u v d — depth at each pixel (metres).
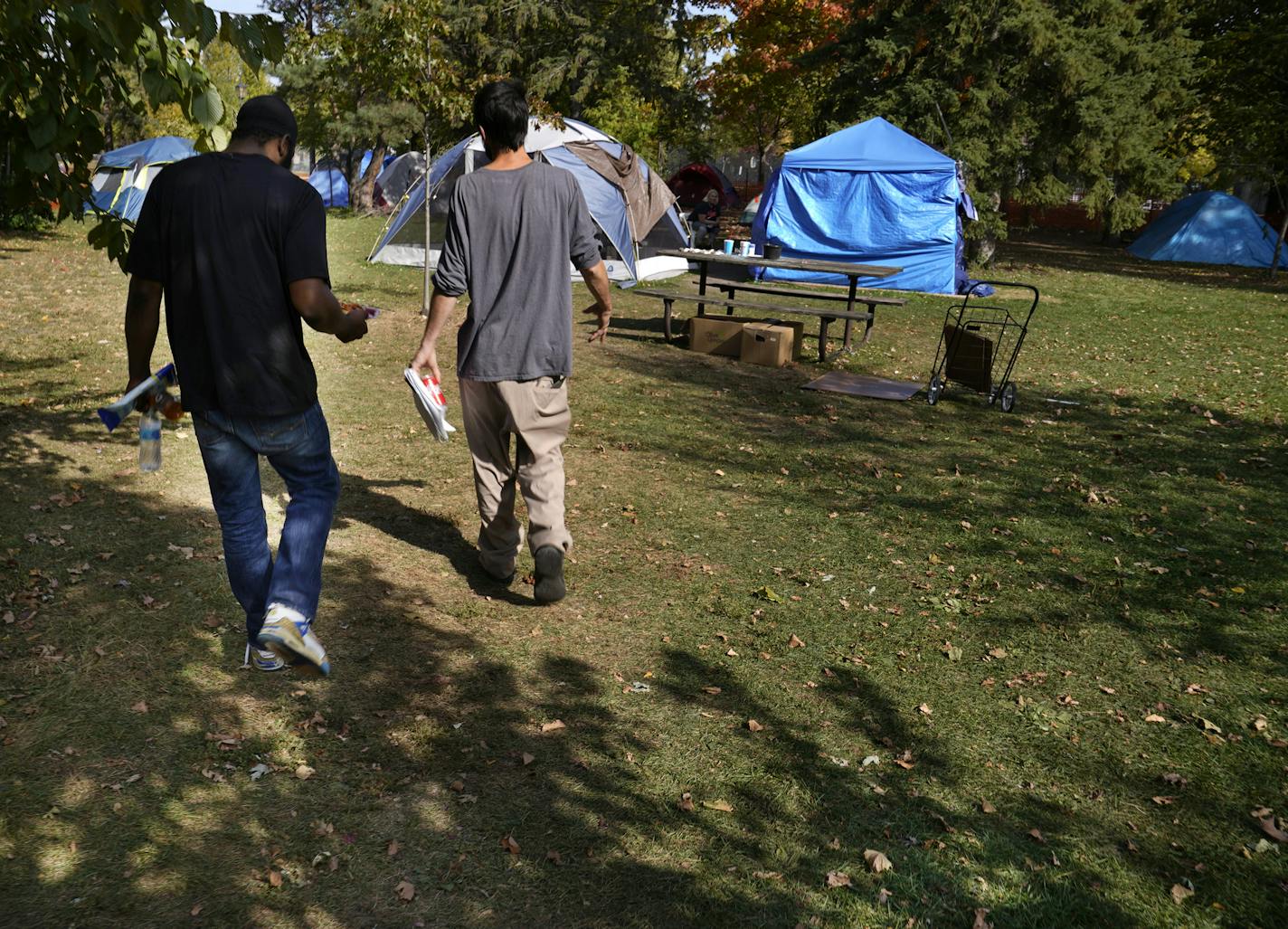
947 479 7.02
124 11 2.68
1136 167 23.97
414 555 5.02
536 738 3.49
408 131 29.48
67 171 4.02
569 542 4.36
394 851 2.85
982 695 3.99
